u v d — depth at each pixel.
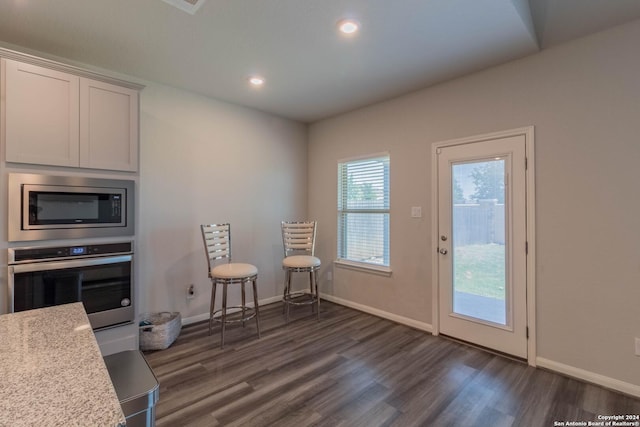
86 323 1.05
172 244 3.27
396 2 1.91
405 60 2.64
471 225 2.92
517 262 2.62
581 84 2.30
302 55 2.57
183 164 3.34
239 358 2.64
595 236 2.26
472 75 2.89
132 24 2.13
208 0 1.88
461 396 2.12
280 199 4.27
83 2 1.89
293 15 2.03
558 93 2.40
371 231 3.84
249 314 3.72
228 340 3.01
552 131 2.44
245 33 2.24
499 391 2.18
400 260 3.48
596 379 2.25
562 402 2.05
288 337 3.09
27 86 2.08
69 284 2.22
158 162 3.16
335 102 3.68
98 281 2.35
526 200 2.57
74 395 0.64
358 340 3.02
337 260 4.20
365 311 3.85
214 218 3.60
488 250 2.81
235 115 3.76
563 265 2.40
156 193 3.16
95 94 2.35
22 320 1.07
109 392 0.65
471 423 1.86
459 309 3.01
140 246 3.05
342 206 4.20
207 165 3.53
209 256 3.17
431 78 3.01
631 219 2.12
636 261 2.11
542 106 2.48
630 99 2.12
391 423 1.86
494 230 2.77
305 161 4.59
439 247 3.14
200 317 3.50
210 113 3.54
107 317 2.37
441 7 1.96
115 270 2.43
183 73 2.92
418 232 3.31
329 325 3.41
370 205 3.84
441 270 3.13
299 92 3.38
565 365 2.39
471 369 2.48
